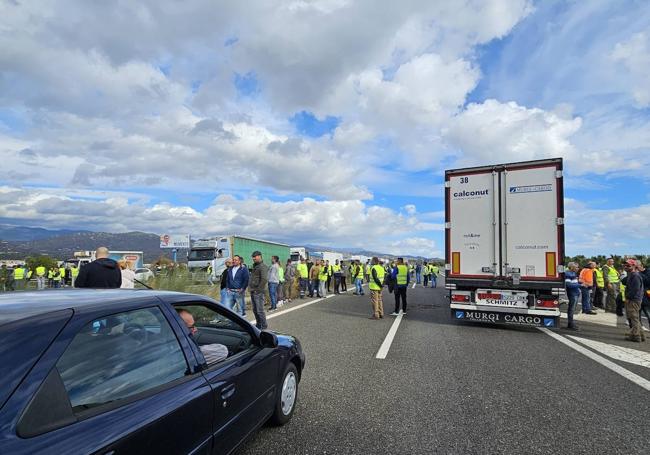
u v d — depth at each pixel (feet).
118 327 7.32
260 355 11.46
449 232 31.86
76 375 6.22
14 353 5.64
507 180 30.27
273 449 11.35
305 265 59.93
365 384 17.39
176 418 7.29
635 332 27.53
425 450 11.41
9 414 5.15
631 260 28.12
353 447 11.54
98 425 5.97
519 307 29.78
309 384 17.40
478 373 19.17
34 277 97.40
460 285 31.40
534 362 21.33
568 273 32.01
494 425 13.16
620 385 17.46
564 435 12.44
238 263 33.60
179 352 8.43
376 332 29.81
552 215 29.01
